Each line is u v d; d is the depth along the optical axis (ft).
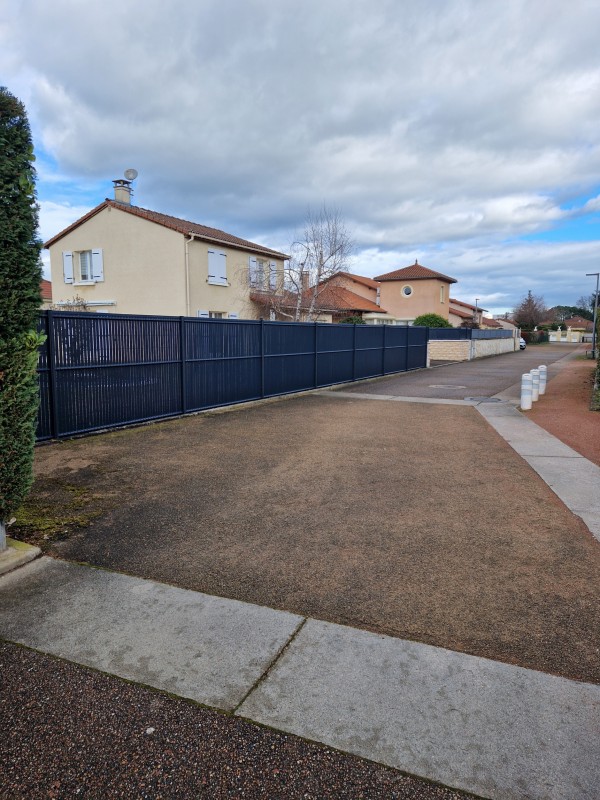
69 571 11.96
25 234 11.70
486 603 10.76
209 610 10.35
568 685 8.19
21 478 12.39
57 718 7.52
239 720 7.48
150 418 31.45
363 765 6.75
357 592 11.17
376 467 21.66
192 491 18.11
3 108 11.00
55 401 25.35
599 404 36.14
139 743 7.11
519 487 18.86
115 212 77.20
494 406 40.45
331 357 53.31
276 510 16.29
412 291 146.10
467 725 7.36
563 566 12.50
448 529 14.83
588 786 6.40
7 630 9.58
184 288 73.51
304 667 8.60
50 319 24.77
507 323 241.76
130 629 9.66
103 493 17.75
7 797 6.31
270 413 36.29
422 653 9.00
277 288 89.97
